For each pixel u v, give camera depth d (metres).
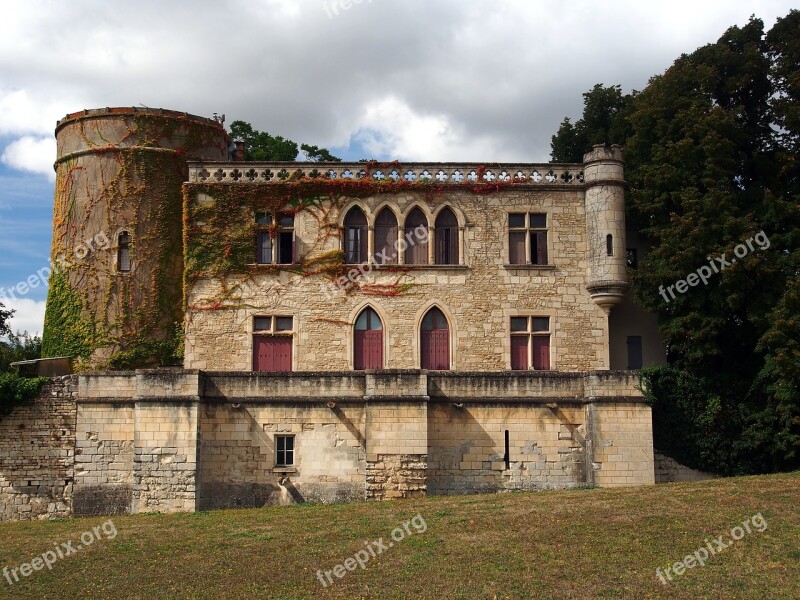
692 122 36.22
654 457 33.59
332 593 21.56
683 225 34.62
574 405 33.06
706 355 34.78
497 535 25.45
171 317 39.12
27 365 40.56
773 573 22.09
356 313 37.75
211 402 32.12
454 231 38.41
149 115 39.81
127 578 23.27
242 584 22.39
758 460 34.28
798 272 33.91
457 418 32.75
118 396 32.16
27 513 32.34
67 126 40.28
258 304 37.69
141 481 31.14
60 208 40.16
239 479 31.91
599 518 26.62
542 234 38.41
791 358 32.47
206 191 38.16
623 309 38.97
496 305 37.81
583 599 20.75
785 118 35.62
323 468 32.03
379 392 31.77
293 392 32.28
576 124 50.31
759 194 36.06
